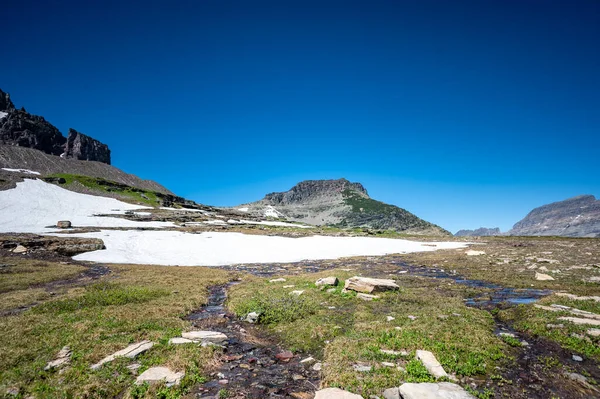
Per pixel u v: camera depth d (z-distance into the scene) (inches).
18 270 1328.7
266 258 2154.3
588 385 422.9
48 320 681.6
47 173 6850.4
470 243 3336.6
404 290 1000.9
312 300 888.3
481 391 410.9
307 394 419.5
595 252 1904.5
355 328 646.5
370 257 2127.2
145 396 398.3
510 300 887.7
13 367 465.7
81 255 1870.1
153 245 2437.3
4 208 3435.0
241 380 460.1
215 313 829.2
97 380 429.4
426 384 397.4
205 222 4480.8
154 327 656.4
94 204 4562.0
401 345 538.3
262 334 673.0
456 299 882.1
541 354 524.4
